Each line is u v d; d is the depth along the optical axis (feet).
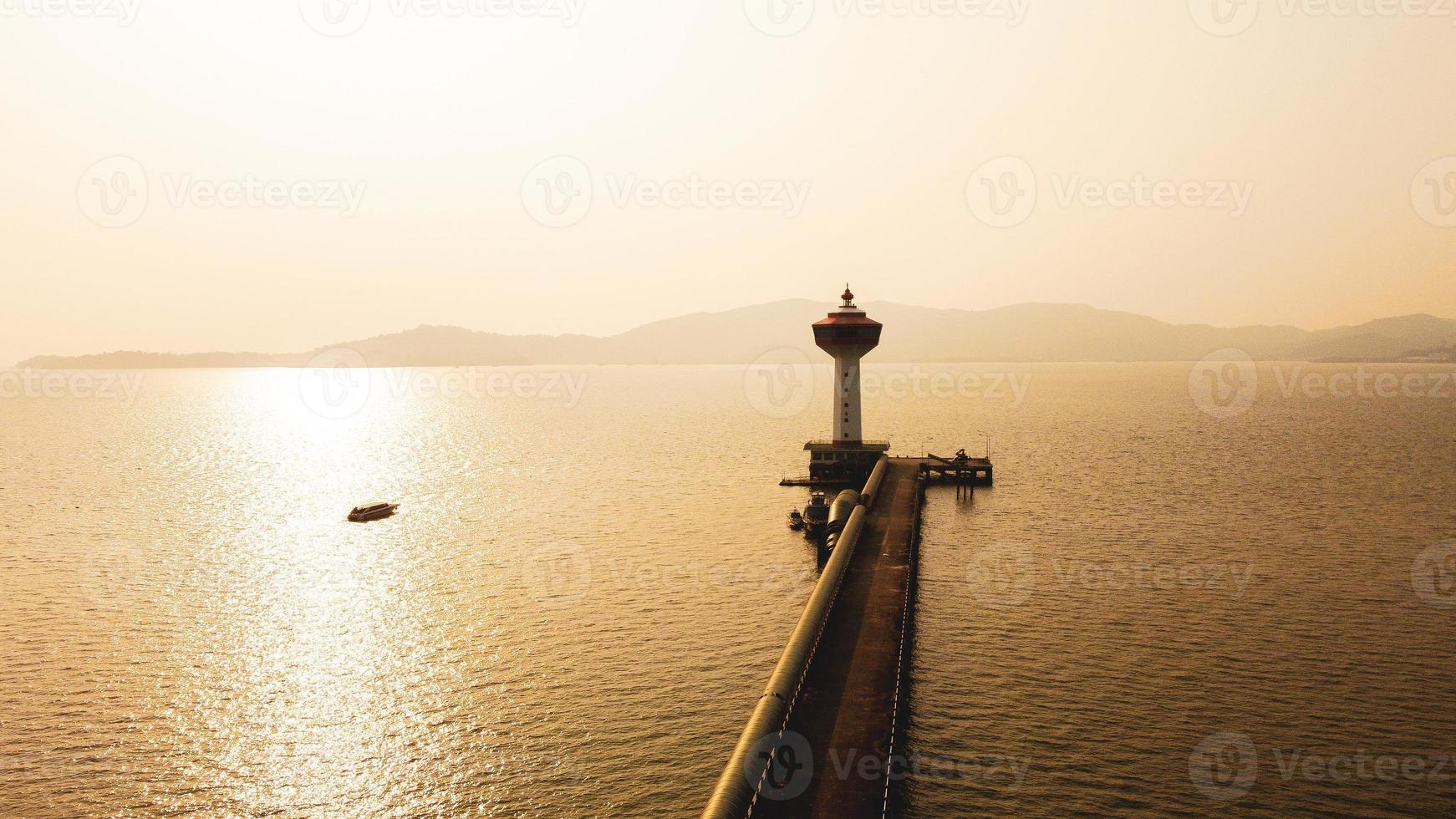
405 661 169.27
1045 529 280.10
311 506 355.15
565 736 137.28
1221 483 374.84
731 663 164.55
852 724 126.41
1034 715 141.18
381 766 130.21
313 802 121.29
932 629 181.27
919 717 140.56
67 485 426.92
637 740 135.64
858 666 147.13
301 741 137.59
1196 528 278.26
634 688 154.10
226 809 119.85
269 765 130.82
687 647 173.17
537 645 176.24
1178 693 148.77
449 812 118.32
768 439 627.87
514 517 317.42
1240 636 175.32
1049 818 113.39
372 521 315.17
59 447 633.20
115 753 134.10
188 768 129.90
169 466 510.17
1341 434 613.11
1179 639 173.68
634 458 510.99
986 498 341.62
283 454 583.99
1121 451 506.07
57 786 124.67
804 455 515.09
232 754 133.90
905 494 310.86
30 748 135.33
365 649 176.45
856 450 382.01
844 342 381.60
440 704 149.89
